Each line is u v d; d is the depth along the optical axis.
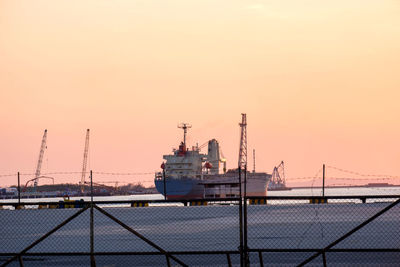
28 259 42.62
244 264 28.08
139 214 116.81
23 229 79.62
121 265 38.41
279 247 46.88
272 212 105.62
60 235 65.19
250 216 93.31
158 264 38.41
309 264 36.47
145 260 40.59
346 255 39.84
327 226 66.88
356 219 78.25
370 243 47.38
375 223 68.62
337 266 35.12
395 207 111.19
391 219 75.56
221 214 107.12
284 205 141.50
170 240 55.25
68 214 129.38
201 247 48.25
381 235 53.34
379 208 109.94
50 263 40.22
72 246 52.62
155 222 86.75
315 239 52.19
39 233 70.56
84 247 51.41
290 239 52.78
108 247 50.34
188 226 75.19
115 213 124.50
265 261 38.19
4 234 71.31
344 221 74.81
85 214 126.88
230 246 48.28
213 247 47.88
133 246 50.44
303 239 52.44
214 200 29.31
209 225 75.75
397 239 49.62
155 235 61.97
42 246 53.59
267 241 51.66
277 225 70.81
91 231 28.78
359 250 27.08
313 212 101.50
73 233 67.38
